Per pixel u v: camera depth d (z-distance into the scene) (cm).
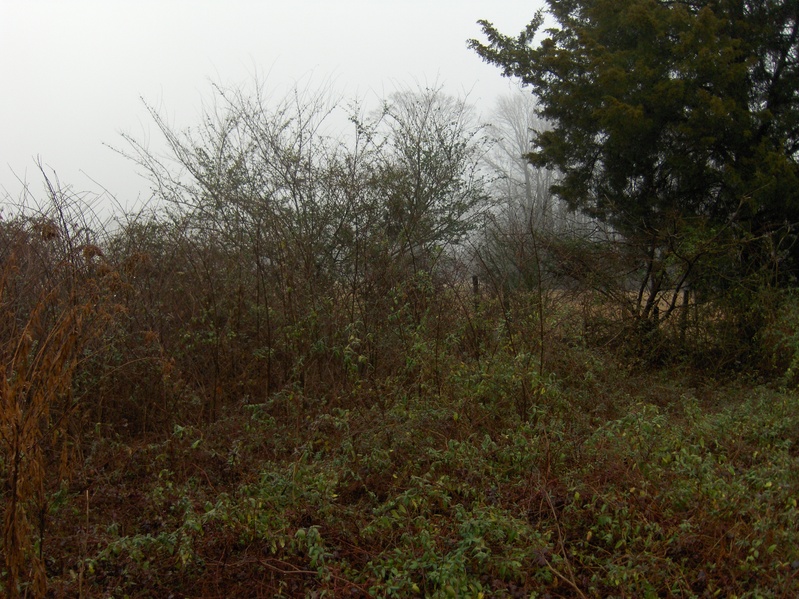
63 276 545
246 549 423
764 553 394
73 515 469
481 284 1047
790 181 1019
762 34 1121
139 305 670
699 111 1056
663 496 459
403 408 593
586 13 1307
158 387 650
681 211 1088
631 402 705
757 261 1047
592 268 1035
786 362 916
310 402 625
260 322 739
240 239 789
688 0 1244
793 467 481
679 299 1159
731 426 601
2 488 413
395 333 735
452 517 452
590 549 430
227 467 539
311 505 454
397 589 369
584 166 1264
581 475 496
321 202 920
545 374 669
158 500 481
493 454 538
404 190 1047
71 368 384
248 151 935
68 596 385
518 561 391
